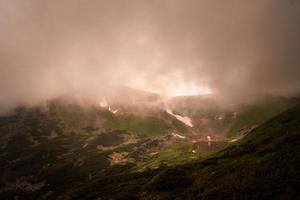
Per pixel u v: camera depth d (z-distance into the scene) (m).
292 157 56.25
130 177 146.00
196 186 67.69
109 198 102.00
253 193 44.19
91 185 157.00
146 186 93.19
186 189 69.44
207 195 52.91
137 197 83.38
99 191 130.12
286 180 44.03
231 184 53.44
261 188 44.91
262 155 75.38
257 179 49.97
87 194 136.00
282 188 42.00
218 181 62.06
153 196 75.75
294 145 71.69
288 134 92.06
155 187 83.94
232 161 86.75
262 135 114.94
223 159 98.81
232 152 107.00
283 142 81.88
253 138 119.06
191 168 99.19
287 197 38.16
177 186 77.50
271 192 41.78
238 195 45.66
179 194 65.81
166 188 78.94
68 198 150.00
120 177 155.50
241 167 66.62
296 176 44.47
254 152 90.31
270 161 59.38
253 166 61.12
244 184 50.00
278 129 109.81
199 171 88.69
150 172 148.75
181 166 110.12
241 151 100.38
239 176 57.34
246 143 114.06
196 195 57.53
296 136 83.00
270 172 51.22
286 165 51.91
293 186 41.16
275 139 95.19
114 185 136.50
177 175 91.06
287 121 118.75
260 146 96.88
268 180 47.16
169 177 89.88
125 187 118.12
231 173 65.06
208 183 64.75
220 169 77.31
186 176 87.25
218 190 52.91
